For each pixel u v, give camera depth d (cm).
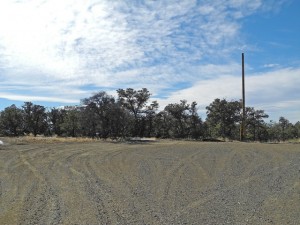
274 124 8100
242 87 3756
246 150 1786
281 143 2558
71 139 3525
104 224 582
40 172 1148
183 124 6744
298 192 799
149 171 1136
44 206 700
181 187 870
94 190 848
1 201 746
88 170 1182
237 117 6912
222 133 6844
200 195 782
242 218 608
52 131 8912
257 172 1071
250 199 741
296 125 8281
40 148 2186
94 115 4400
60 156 1662
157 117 6844
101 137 4294
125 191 833
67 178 1023
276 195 774
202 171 1110
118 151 1912
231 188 851
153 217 619
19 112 8856
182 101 6725
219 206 688
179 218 612
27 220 606
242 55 3725
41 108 8894
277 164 1236
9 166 1316
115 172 1129
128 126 5138
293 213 636
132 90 6469
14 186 914
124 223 586
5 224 584
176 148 2044
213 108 7031
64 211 662
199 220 599
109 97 4466
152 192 818
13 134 8731
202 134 6750
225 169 1144
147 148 2108
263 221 591
